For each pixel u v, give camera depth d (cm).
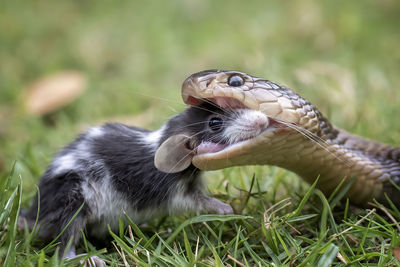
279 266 414
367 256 416
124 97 1030
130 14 1410
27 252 427
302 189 575
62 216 468
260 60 977
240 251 448
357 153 516
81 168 483
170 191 487
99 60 1248
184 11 1399
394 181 508
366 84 929
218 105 475
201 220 453
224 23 1341
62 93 997
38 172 635
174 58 1207
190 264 402
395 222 471
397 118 762
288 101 450
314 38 1241
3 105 1062
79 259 420
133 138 508
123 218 491
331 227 475
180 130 485
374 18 1289
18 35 1341
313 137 461
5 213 440
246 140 445
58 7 1462
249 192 533
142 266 413
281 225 470
